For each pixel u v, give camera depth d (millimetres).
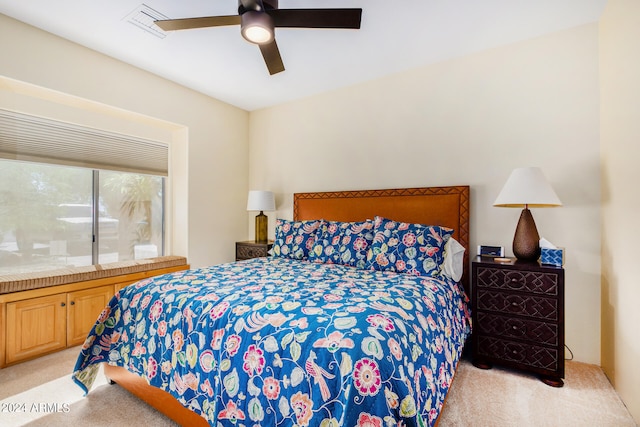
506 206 2352
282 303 1476
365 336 1132
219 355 1333
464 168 2762
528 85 2498
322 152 3615
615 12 1914
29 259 2707
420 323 1415
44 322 2443
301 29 2373
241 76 3195
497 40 2521
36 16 2230
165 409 1612
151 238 3594
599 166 2236
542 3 2066
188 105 3496
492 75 2645
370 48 2645
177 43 2588
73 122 2855
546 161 2426
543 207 2404
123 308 1878
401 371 1080
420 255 2293
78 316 2639
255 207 3637
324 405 1034
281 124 3971
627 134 1748
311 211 3584
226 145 3959
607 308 2096
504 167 2590
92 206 3100
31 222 2715
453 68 2812
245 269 2414
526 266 2062
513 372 2166
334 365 1065
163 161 3650
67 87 2541
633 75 1664
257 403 1174
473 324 2240
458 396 1870
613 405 1780
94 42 2578
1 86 2383
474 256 2701
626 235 1765
